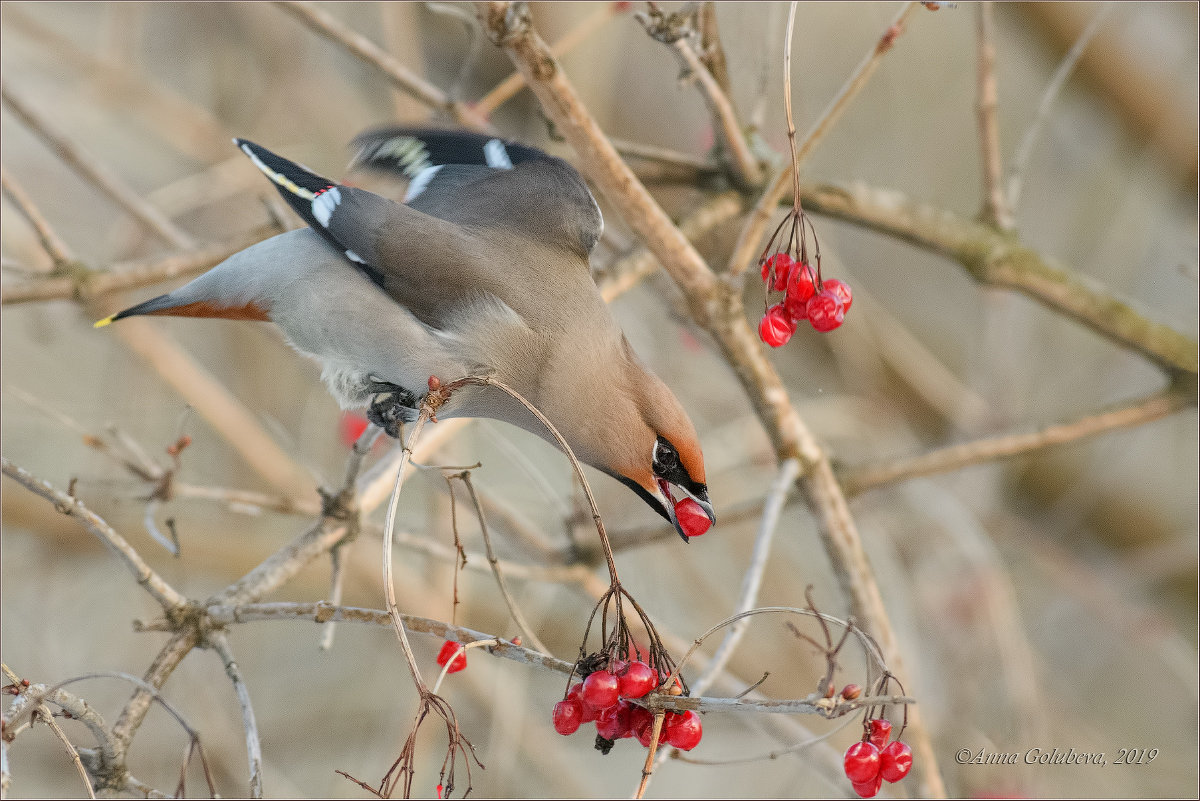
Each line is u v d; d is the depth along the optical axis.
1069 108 13.51
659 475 7.77
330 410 12.35
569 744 12.90
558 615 12.46
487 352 7.55
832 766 9.12
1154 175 12.80
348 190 7.86
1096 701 13.30
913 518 12.34
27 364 12.74
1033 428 10.02
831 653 5.60
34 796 11.49
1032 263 10.30
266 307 7.89
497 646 6.06
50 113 12.38
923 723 8.89
